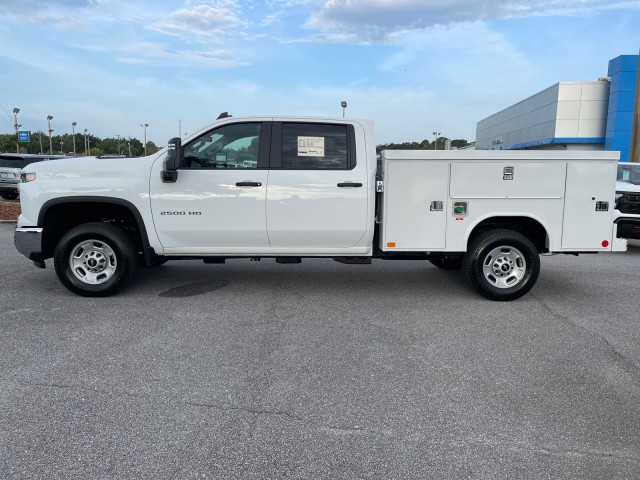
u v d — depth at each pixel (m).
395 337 4.89
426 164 5.83
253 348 4.54
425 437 3.12
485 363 4.28
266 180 5.86
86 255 6.08
